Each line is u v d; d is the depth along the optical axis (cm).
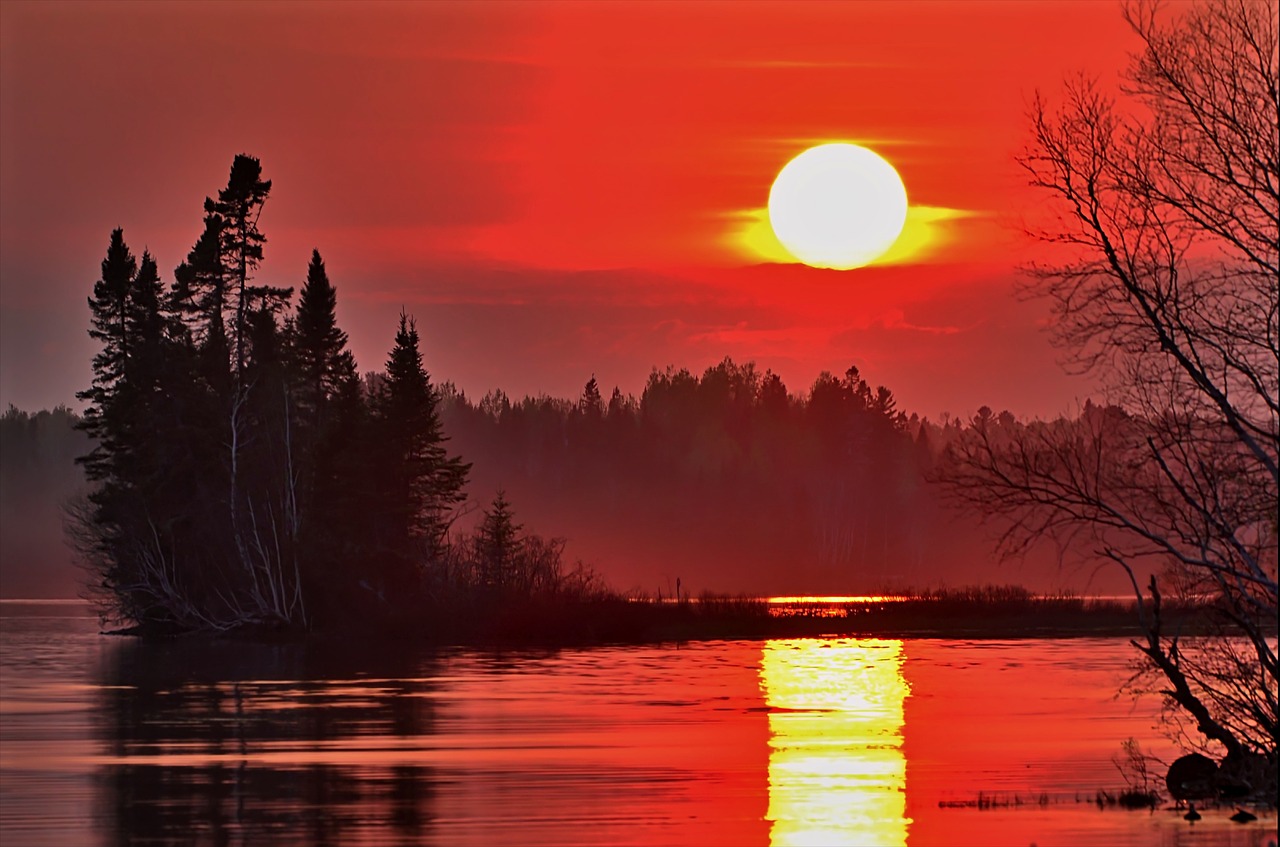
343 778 6462
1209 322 5125
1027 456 5309
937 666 12888
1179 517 5247
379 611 17988
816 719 8688
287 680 11869
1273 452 5162
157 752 7362
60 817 5581
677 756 7075
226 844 5094
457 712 9194
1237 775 5656
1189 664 5675
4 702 10044
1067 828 5172
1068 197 5278
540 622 17238
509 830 5256
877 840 5041
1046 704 9475
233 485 17675
